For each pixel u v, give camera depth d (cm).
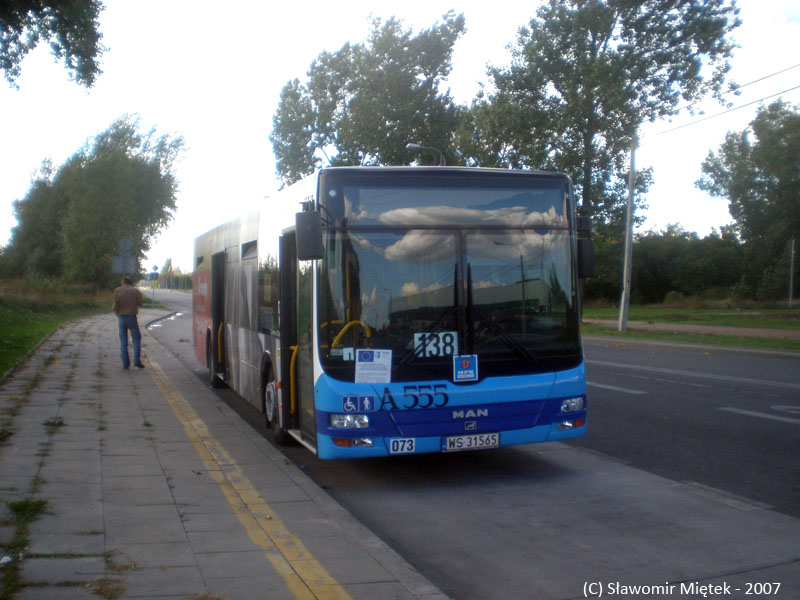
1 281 4191
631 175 3169
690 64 3384
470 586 473
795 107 5672
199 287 1523
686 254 7219
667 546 542
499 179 718
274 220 888
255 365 995
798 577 481
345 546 515
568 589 466
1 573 447
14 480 665
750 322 3756
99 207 5409
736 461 801
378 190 688
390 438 666
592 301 7119
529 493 694
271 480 694
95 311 4512
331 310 670
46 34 1919
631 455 837
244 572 462
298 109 5550
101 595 418
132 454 787
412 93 4612
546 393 709
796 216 5647
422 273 686
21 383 1295
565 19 3431
